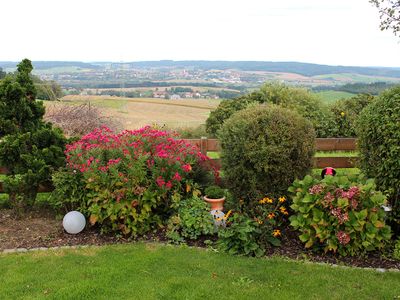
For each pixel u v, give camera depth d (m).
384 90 5.27
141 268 4.22
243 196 5.53
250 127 5.34
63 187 5.38
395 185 4.85
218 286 3.87
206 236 5.17
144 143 5.82
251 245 4.66
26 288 3.79
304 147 5.32
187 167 5.43
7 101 5.93
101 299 3.62
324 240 4.70
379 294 3.77
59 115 11.36
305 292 3.79
